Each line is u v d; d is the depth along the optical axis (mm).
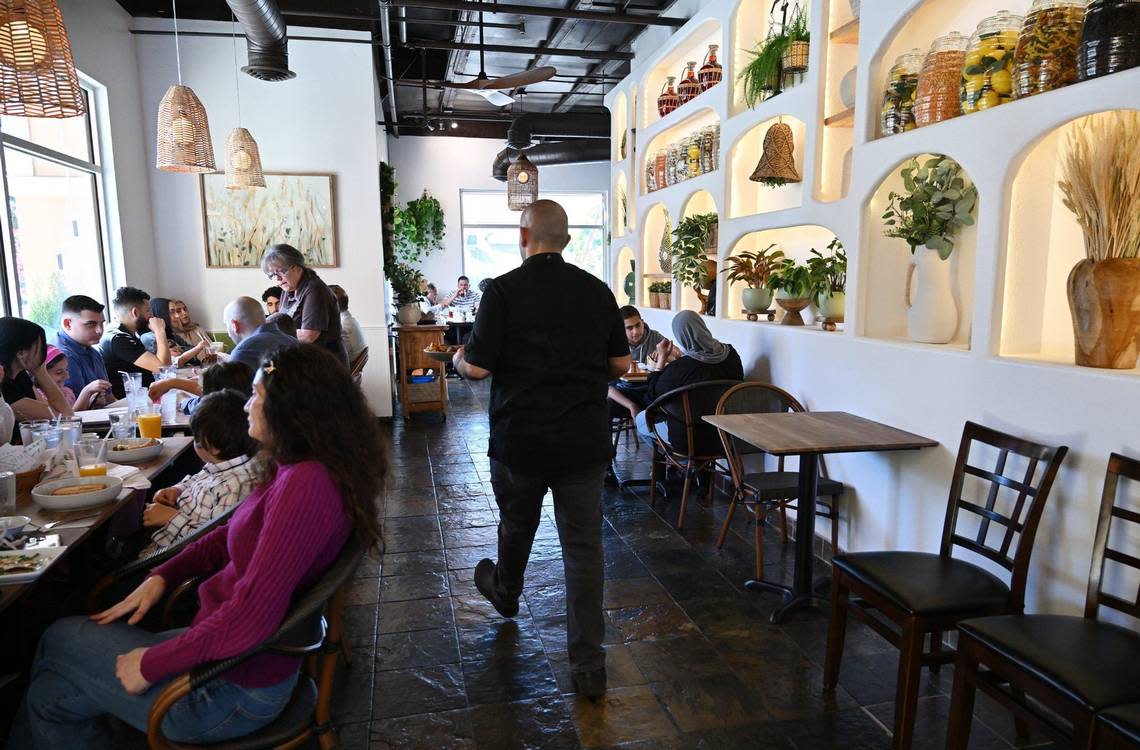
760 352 3895
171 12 5625
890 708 2164
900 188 2947
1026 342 2393
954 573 2021
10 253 3818
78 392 3703
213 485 1938
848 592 2160
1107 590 1925
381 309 6297
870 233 2990
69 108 1988
